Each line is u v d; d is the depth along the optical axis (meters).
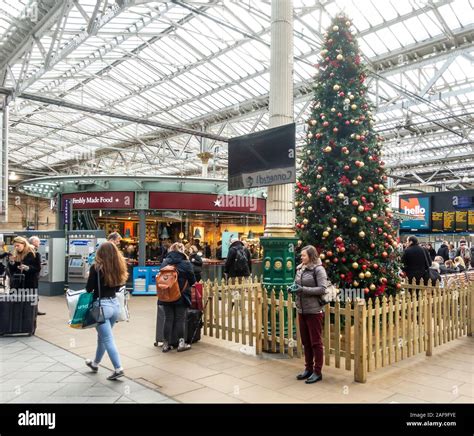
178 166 34.00
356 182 6.66
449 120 20.78
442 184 31.61
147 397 4.67
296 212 7.27
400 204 19.94
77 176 13.89
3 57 15.97
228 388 4.96
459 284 8.84
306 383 5.12
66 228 13.29
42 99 15.53
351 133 6.96
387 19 13.72
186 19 15.19
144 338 7.51
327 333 5.79
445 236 21.33
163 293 6.45
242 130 24.06
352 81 6.98
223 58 17.33
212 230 14.74
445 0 12.22
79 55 17.59
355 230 6.76
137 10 14.39
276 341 6.41
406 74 15.77
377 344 5.59
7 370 5.62
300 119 21.25
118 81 20.38
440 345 7.02
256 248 15.55
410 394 4.80
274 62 6.89
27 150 32.97
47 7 12.92
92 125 27.23
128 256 13.76
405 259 9.37
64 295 12.83
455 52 13.76
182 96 21.31
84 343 7.10
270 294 6.52
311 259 5.25
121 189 13.73
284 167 6.20
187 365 5.87
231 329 7.08
